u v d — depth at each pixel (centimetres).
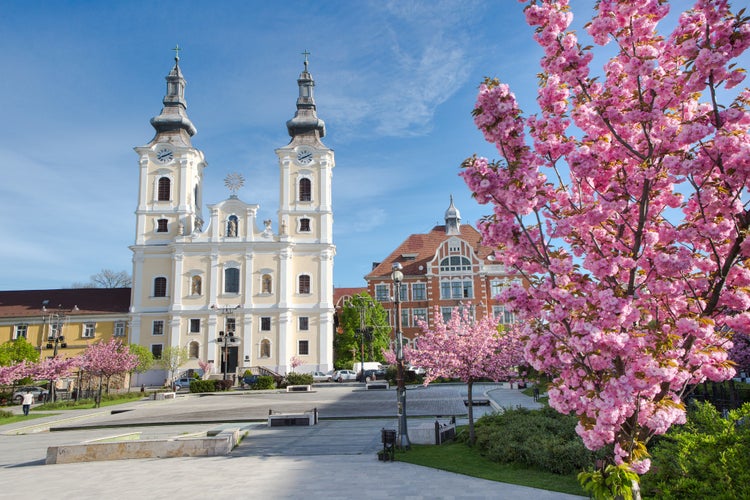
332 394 4000
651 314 678
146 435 2308
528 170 635
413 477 1288
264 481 1285
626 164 684
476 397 3375
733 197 623
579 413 641
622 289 638
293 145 6488
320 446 1834
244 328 5950
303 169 6431
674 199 688
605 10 648
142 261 6169
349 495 1124
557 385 665
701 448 830
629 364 631
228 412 3033
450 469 1371
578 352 624
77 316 6228
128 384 5484
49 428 2694
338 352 6669
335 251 6525
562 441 1393
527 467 1364
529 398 3144
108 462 1658
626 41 651
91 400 4138
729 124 596
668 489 778
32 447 2131
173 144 6381
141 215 6241
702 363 637
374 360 6438
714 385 1961
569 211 676
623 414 594
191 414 3000
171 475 1396
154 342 6003
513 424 1605
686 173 586
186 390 5044
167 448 1720
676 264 593
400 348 1786
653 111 610
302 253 6250
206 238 6172
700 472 789
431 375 1828
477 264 6769
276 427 2356
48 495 1204
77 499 1157
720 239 619
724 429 855
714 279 642
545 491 1119
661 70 639
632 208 696
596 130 666
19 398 4559
